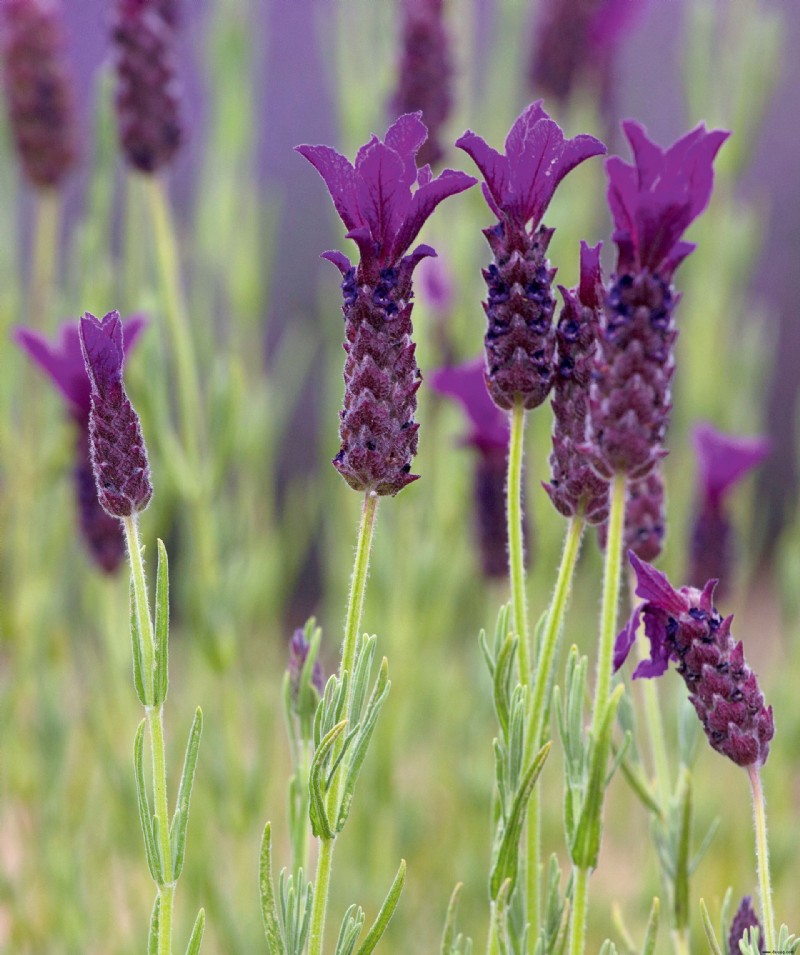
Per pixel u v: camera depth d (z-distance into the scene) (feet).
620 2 3.45
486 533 2.61
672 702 3.27
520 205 2.07
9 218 3.18
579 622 3.92
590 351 2.09
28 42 2.89
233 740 2.65
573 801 2.10
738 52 3.44
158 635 2.07
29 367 3.38
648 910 2.69
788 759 3.01
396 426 2.05
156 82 2.58
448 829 3.32
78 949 2.67
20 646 3.12
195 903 2.68
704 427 2.51
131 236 3.11
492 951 2.10
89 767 3.11
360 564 2.06
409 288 2.05
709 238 3.54
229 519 3.47
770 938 2.09
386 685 2.07
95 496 2.53
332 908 3.03
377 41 3.42
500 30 4.13
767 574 6.14
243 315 3.45
